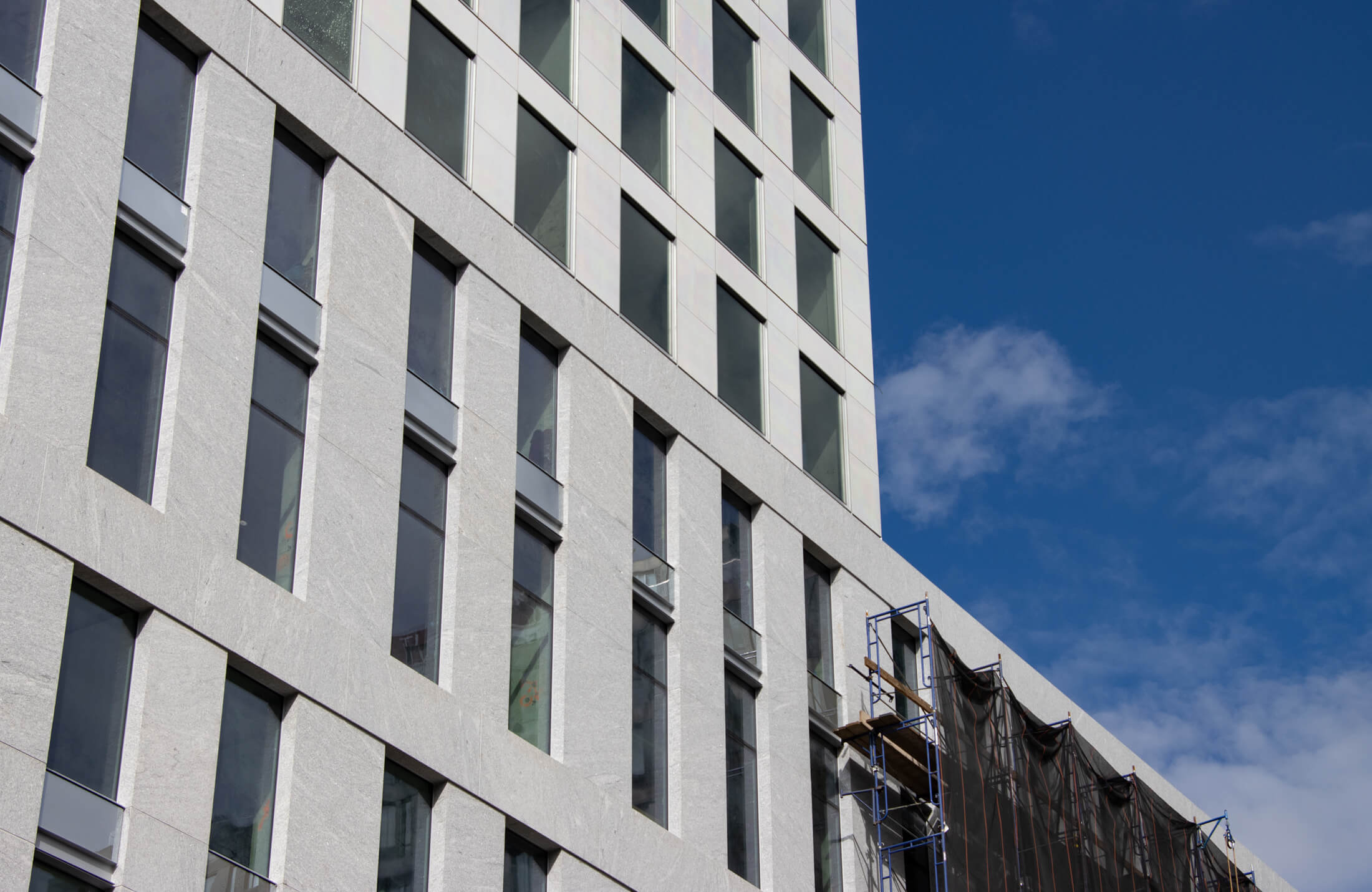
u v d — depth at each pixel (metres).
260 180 27.00
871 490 40.53
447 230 30.48
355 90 29.72
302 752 24.08
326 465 26.28
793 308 39.88
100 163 24.39
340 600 25.66
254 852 23.27
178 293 25.12
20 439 21.88
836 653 37.28
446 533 28.39
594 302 33.44
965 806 35.91
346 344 27.44
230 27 27.55
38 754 20.70
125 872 21.20
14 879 19.97
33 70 24.27
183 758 22.42
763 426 37.44
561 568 30.30
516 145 33.12
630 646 31.08
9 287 22.77
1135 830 44.12
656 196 36.56
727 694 33.59
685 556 33.41
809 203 42.00
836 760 36.22
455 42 32.62
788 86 42.84
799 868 33.19
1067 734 42.34
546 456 31.27
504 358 30.70
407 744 25.78
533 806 27.61
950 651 37.84
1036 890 37.81
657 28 38.81
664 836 30.11
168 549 23.27
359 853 24.36
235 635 23.75
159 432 24.16
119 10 25.61
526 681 28.94
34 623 21.23
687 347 35.78
